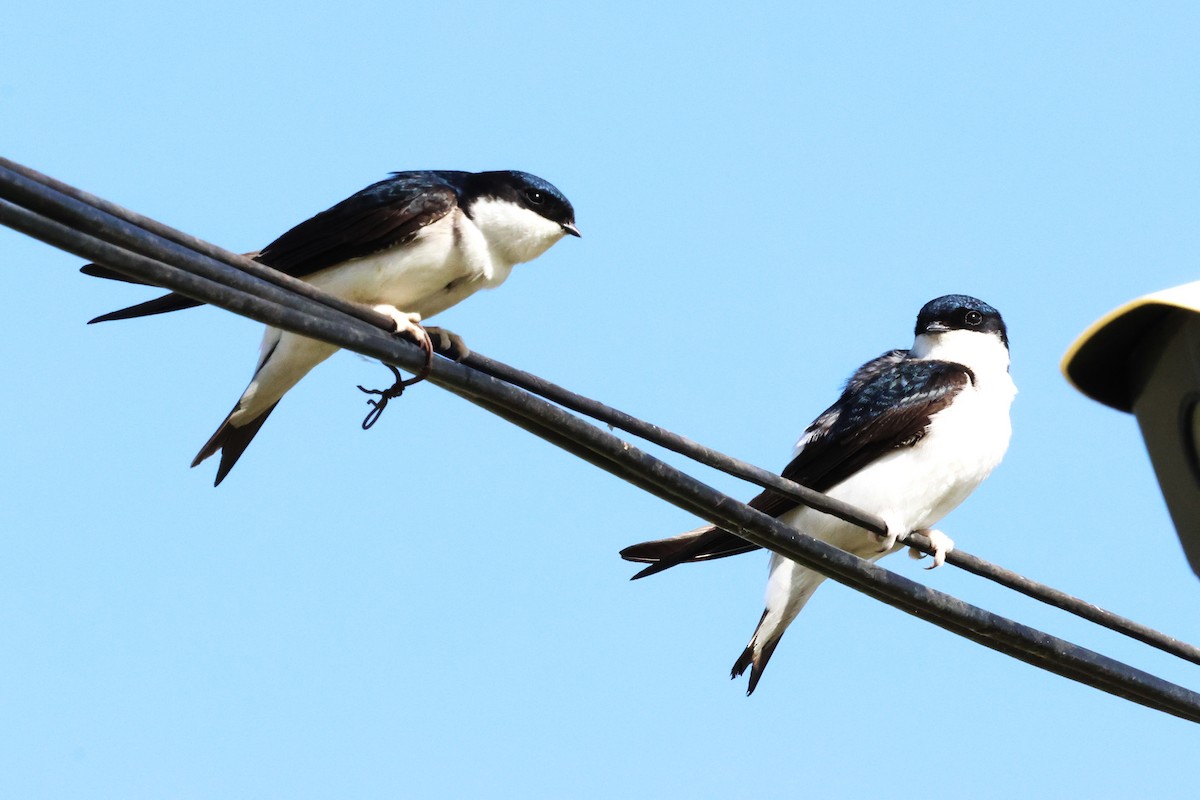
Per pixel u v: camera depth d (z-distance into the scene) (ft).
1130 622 36.17
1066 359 26.18
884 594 33.24
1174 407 25.45
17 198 23.40
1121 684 34.99
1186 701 35.45
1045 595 35.83
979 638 34.27
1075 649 34.63
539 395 31.30
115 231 24.64
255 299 26.23
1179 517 26.00
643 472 30.81
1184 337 25.03
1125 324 25.61
